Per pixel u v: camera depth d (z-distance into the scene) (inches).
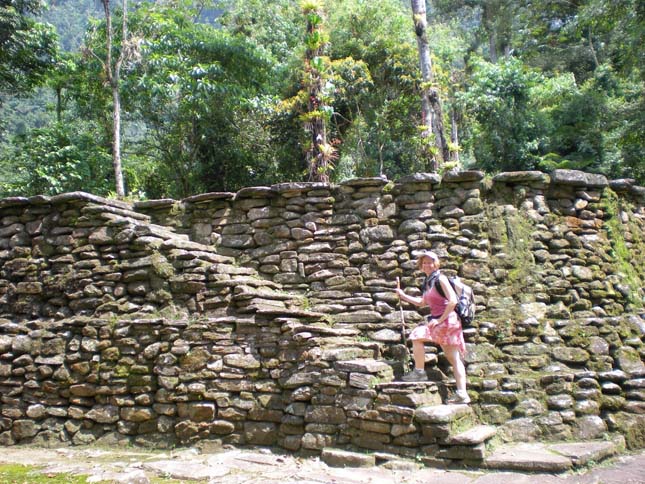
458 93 605.6
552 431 199.3
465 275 237.9
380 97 546.3
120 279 250.7
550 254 243.8
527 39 956.0
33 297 265.0
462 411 193.0
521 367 219.0
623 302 245.1
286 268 255.9
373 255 248.1
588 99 605.0
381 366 203.5
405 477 172.7
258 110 518.9
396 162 562.6
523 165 574.2
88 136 527.2
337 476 176.1
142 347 234.4
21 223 277.0
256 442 213.2
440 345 213.0
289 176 544.4
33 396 244.5
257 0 727.1
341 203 258.2
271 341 220.5
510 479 167.3
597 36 873.5
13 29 502.0
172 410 224.1
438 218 248.5
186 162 563.8
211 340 226.2
